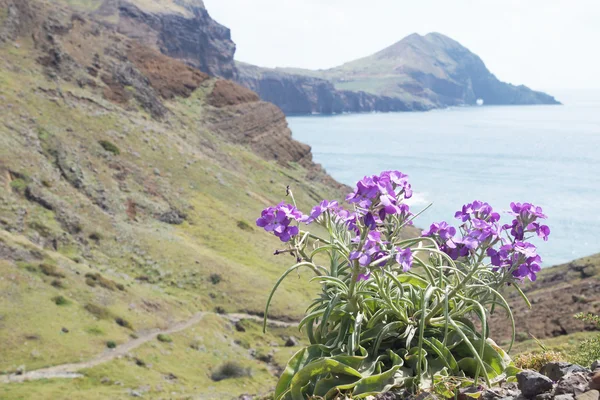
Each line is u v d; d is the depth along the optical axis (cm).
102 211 10288
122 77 16438
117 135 13388
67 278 7475
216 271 9506
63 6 18262
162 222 11506
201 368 6538
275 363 7225
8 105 11956
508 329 3947
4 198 9138
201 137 16775
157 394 5509
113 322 6938
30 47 14912
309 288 9981
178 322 7612
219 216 12512
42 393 5000
